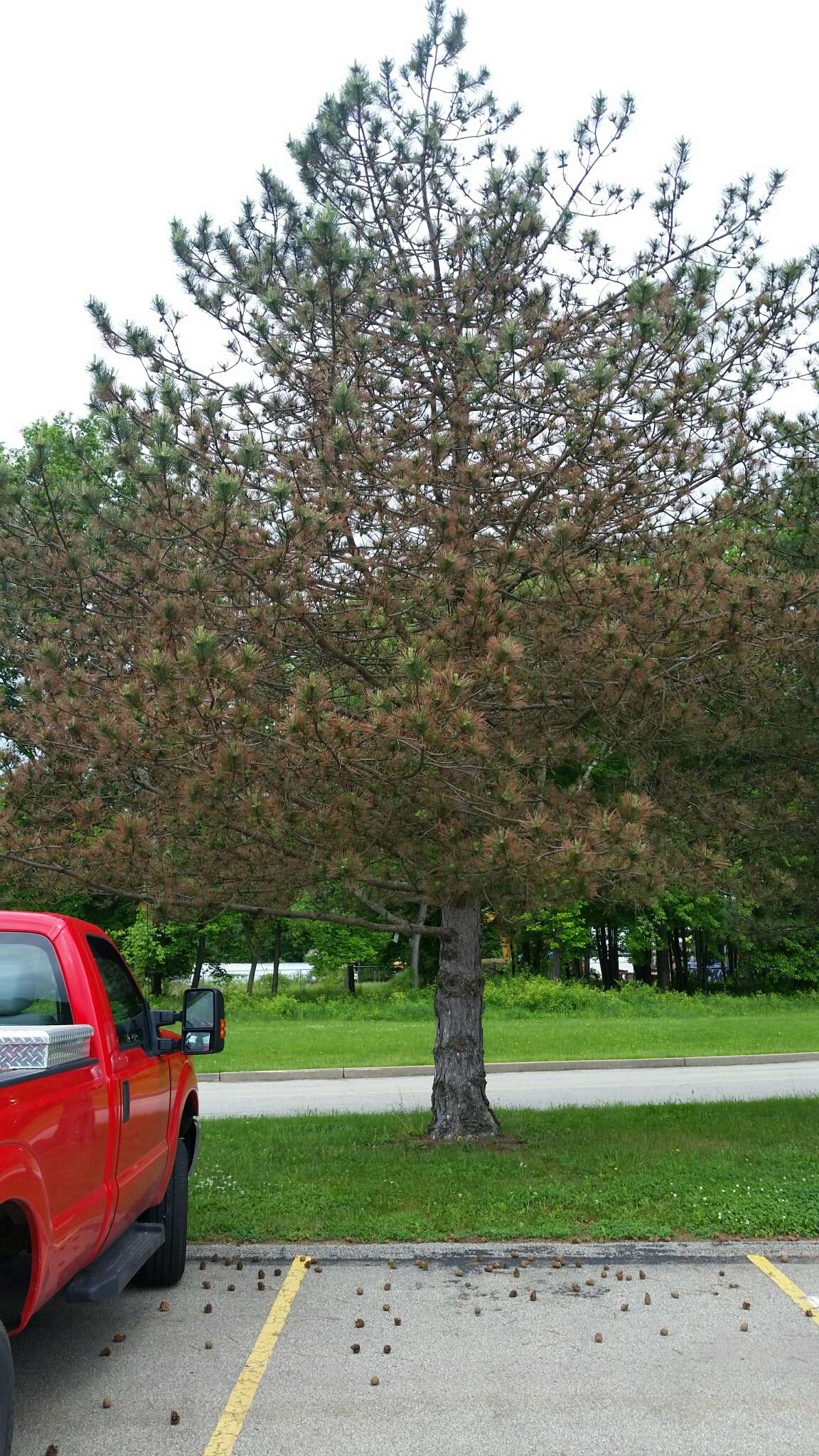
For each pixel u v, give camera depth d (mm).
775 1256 7242
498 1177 9023
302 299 10125
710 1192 8453
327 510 8555
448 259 11172
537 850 7617
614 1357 5461
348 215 11031
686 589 8766
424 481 8961
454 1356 5477
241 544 8547
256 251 10781
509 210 10562
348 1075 19047
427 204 11125
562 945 36812
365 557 9367
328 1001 33562
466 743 7316
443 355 9742
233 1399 4957
